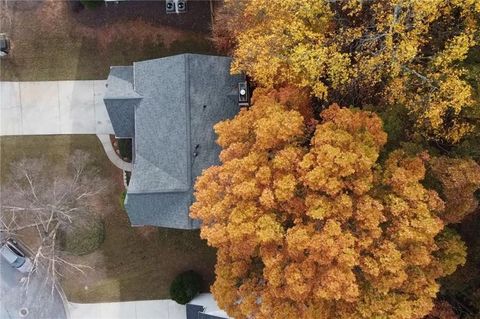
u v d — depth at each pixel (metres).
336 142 17.59
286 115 18.16
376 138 18.27
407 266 18.55
